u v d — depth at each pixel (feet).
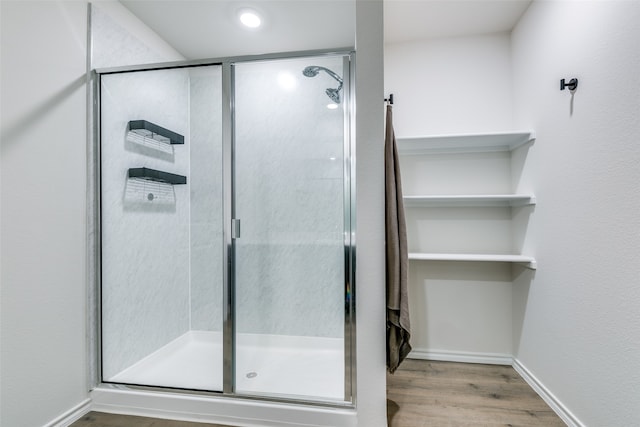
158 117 7.22
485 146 7.79
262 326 6.79
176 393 5.69
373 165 4.91
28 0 4.78
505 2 6.73
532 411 5.74
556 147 5.74
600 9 4.57
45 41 5.04
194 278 7.77
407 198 7.18
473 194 7.85
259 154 6.71
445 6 6.83
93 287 5.89
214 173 7.72
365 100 4.90
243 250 6.68
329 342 6.41
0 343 4.38
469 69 7.93
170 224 7.55
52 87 5.16
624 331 4.13
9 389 4.48
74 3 5.55
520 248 7.24
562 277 5.54
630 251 4.02
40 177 4.96
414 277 8.09
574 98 5.20
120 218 6.43
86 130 5.81
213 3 6.50
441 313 8.00
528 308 6.84
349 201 5.39
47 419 5.00
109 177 6.21
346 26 7.27
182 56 8.30
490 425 5.34
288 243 6.69
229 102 6.08
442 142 7.39
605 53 4.47
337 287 6.32
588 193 4.85
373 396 4.93
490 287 7.82
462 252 7.90
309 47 8.09
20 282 4.64
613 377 4.32
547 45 6.06
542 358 6.23
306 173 6.56
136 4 6.54
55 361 5.15
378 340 4.92
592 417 4.75
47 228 5.06
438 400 6.10
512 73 7.70
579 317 5.06
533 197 6.57
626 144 4.08
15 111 4.60
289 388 5.74
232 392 5.62
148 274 7.04
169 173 7.36
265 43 7.94
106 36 6.19
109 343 6.14
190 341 7.64
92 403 5.79
